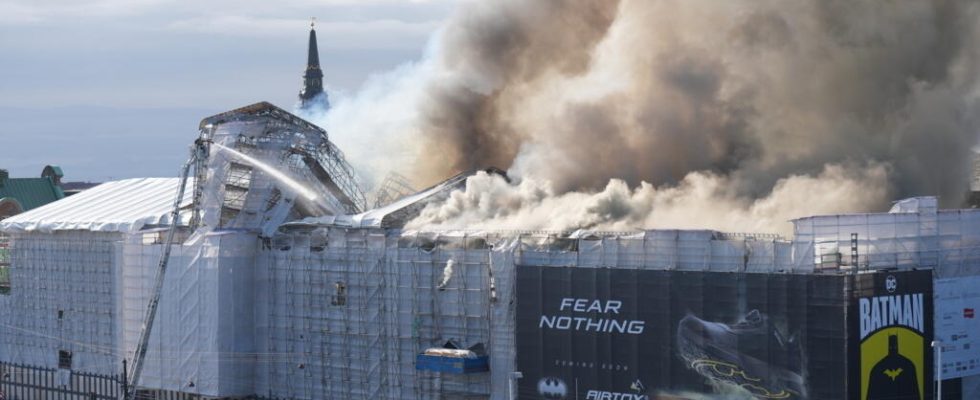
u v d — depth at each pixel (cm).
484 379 15675
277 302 17825
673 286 14050
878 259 13538
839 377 12975
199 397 18000
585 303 14688
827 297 13038
